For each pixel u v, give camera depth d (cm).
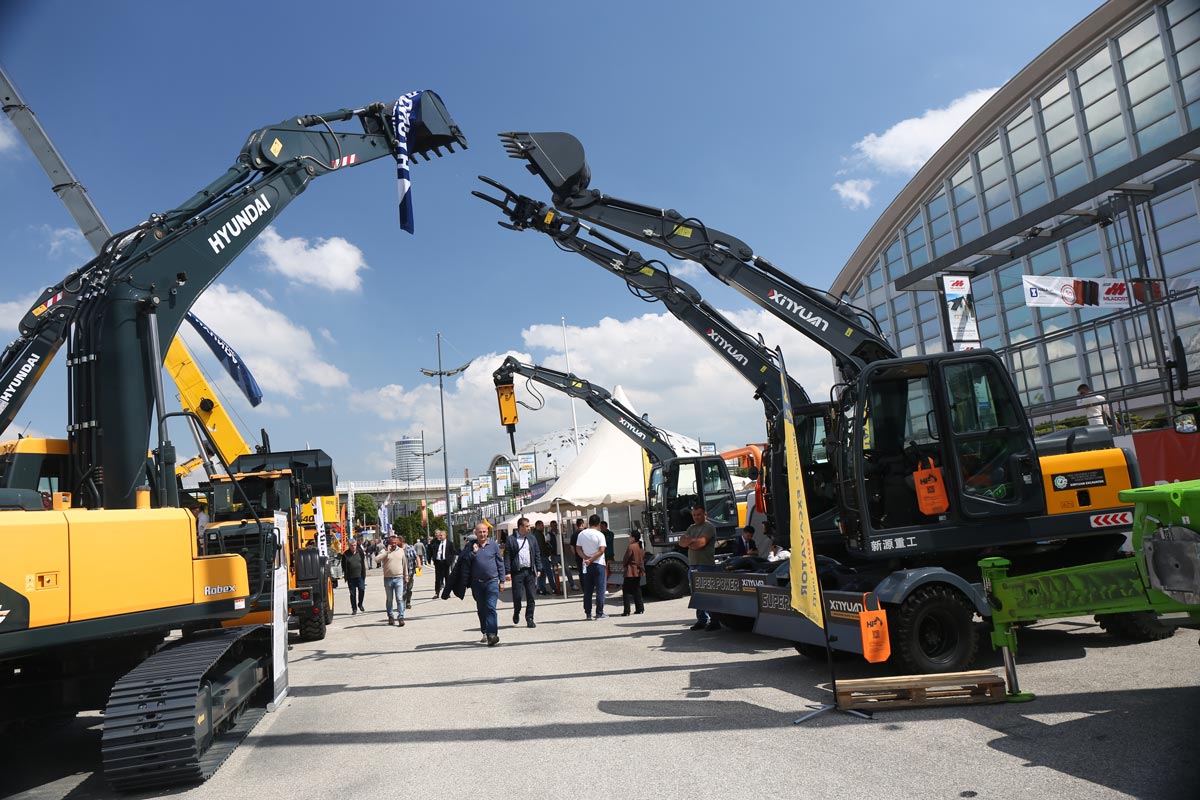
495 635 1114
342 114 921
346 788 482
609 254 1117
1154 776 392
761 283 967
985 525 734
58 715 589
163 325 709
